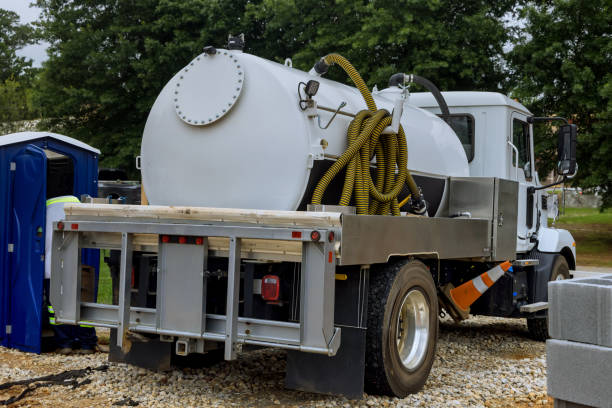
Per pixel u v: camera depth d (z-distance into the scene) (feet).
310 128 14.03
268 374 16.56
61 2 68.95
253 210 12.59
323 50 58.39
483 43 57.98
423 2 54.80
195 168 14.76
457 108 23.15
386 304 13.75
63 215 19.04
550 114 61.26
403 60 56.08
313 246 11.94
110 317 14.03
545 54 56.13
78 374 16.12
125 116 66.95
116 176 48.32
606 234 78.28
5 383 15.28
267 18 62.59
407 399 14.32
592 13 56.54
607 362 10.86
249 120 14.21
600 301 11.02
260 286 12.86
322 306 11.80
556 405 11.64
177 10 64.18
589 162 59.41
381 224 13.29
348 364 13.30
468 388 15.70
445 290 19.36
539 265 23.22
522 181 23.76
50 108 67.46
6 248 19.29
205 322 12.98
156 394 14.55
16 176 19.29
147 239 13.96
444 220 16.05
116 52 62.90
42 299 18.89
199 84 14.73
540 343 23.16
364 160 14.83
